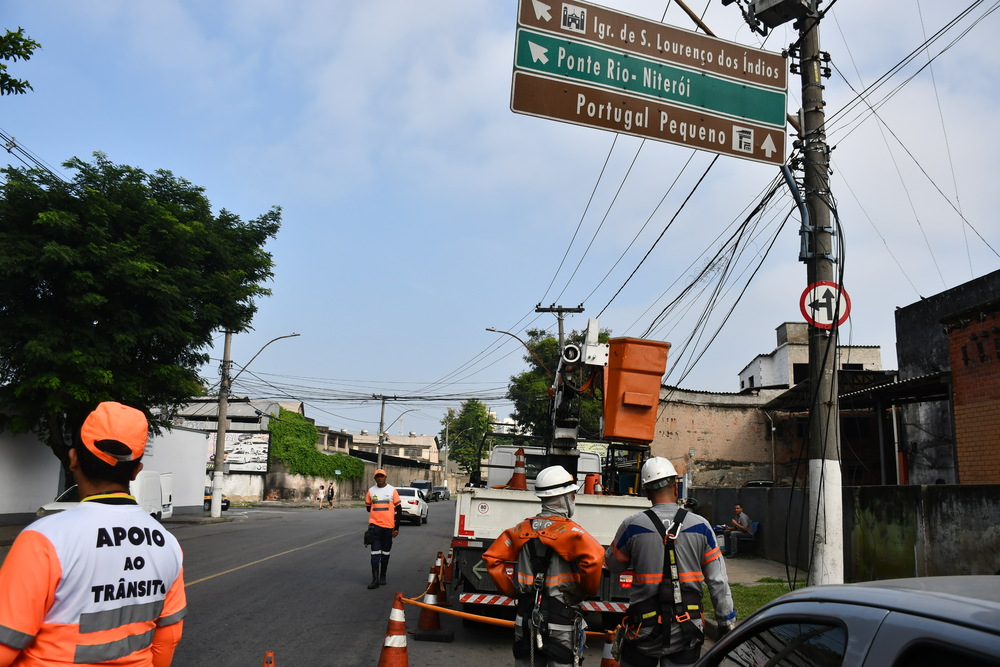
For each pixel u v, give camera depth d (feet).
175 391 68.03
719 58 26.23
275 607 32.35
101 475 8.13
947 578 7.36
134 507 8.27
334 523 97.09
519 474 33.96
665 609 13.15
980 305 43.98
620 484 34.19
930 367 65.10
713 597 13.60
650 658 13.20
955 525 33.65
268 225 74.64
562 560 15.07
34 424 63.10
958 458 45.85
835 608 7.02
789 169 27.17
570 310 109.91
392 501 40.06
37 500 75.41
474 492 27.61
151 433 76.28
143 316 61.41
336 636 27.07
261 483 165.27
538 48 24.43
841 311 25.71
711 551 13.57
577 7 24.93
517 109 24.02
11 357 57.06
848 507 41.11
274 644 25.39
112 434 8.13
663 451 95.04
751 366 129.08
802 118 27.55
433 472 317.63
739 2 28.25
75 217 55.88
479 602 26.96
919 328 66.95
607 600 26.25
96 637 7.47
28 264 54.60
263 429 171.32
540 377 128.26
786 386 103.65
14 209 56.29
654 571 13.39
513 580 15.53
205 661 22.80
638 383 28.48
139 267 57.41
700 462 95.20
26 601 7.06
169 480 81.51
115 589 7.70
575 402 32.24
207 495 127.95
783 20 28.27
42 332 56.24
